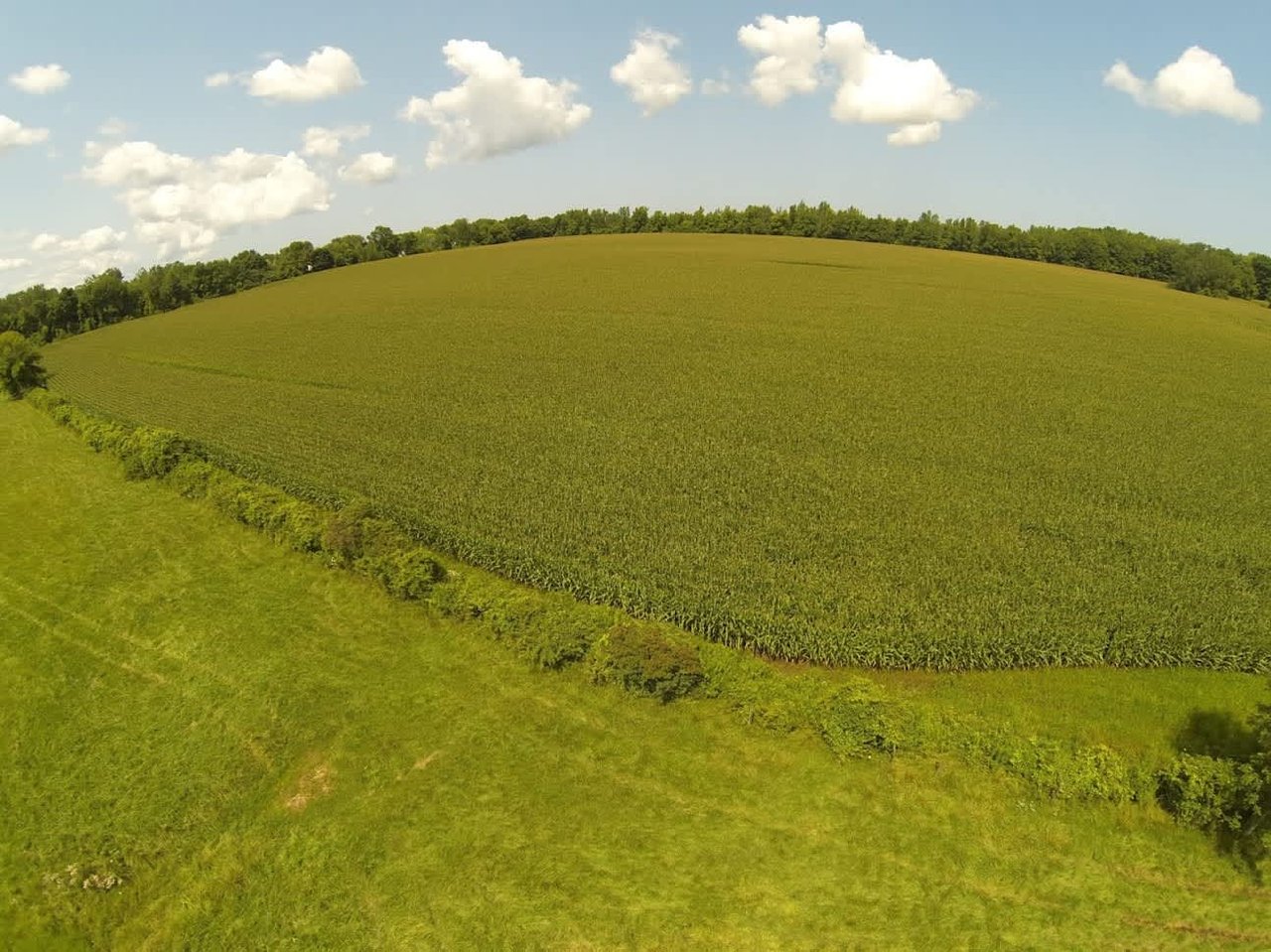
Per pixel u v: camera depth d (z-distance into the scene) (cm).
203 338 8725
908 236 13712
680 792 1891
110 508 3906
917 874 1645
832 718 1964
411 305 8944
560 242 14338
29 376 6706
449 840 1805
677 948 1519
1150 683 2314
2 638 2795
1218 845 1681
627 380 5384
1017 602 2580
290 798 1989
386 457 4116
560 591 2827
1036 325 7006
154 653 2648
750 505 3328
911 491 3466
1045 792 1808
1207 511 3281
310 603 2891
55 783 2092
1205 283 10119
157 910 1723
